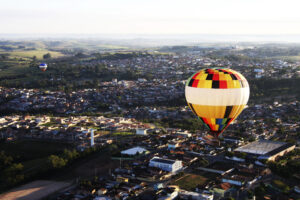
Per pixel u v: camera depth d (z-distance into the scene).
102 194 171.88
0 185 192.50
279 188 175.12
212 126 147.75
